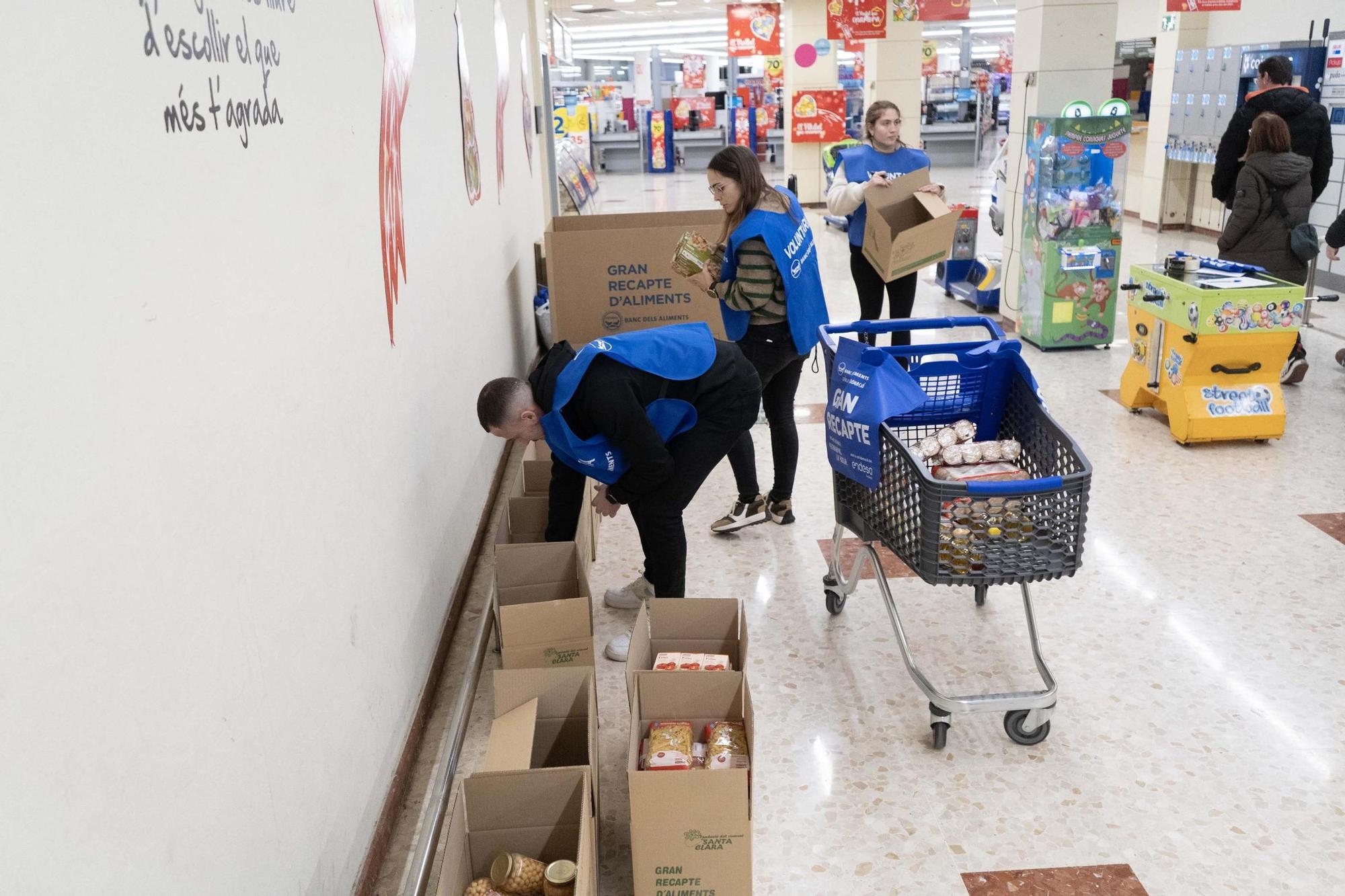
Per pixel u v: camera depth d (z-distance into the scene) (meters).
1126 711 2.49
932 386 2.65
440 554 2.73
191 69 1.25
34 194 0.92
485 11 4.12
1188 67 10.09
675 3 16.97
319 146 1.76
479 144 3.78
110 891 1.00
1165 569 3.20
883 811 2.17
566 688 2.01
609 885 1.95
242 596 1.36
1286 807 2.14
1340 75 7.54
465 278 3.29
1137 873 1.98
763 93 25.91
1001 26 24.83
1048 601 3.04
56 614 0.93
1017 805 2.18
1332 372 5.24
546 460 3.20
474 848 1.74
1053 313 5.95
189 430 1.22
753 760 1.86
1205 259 4.72
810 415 4.88
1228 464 4.07
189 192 1.24
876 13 10.49
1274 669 2.65
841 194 4.70
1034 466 2.53
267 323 1.49
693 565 3.33
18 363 0.89
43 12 0.94
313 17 1.75
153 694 1.10
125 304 1.07
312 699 1.63
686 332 2.49
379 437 2.10
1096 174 5.76
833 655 2.79
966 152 21.56
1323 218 7.55
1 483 0.85
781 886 1.97
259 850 1.39
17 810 0.86
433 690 2.53
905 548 2.38
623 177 21.19
